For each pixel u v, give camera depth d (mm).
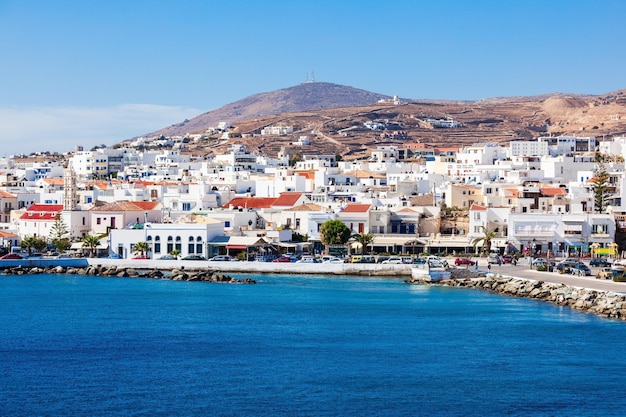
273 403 125250
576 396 128875
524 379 136500
